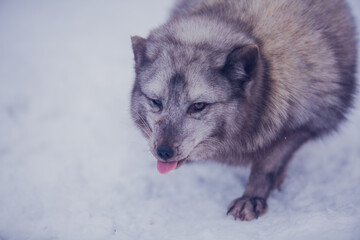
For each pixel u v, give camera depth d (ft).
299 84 21.34
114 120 34.94
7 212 22.94
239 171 27.55
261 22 22.18
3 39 59.36
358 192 22.29
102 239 20.48
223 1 23.98
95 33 59.26
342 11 26.21
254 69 19.66
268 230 20.13
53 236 20.76
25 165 29.25
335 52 23.03
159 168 19.93
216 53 20.16
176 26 22.29
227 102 20.04
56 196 24.75
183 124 19.74
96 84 41.55
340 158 27.71
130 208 23.73
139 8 69.36
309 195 23.67
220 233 20.33
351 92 24.35
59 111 37.22
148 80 20.62
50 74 45.24
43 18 68.80
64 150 31.30
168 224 21.95
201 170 27.96
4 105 38.65
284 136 22.15
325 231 18.86
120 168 28.53
